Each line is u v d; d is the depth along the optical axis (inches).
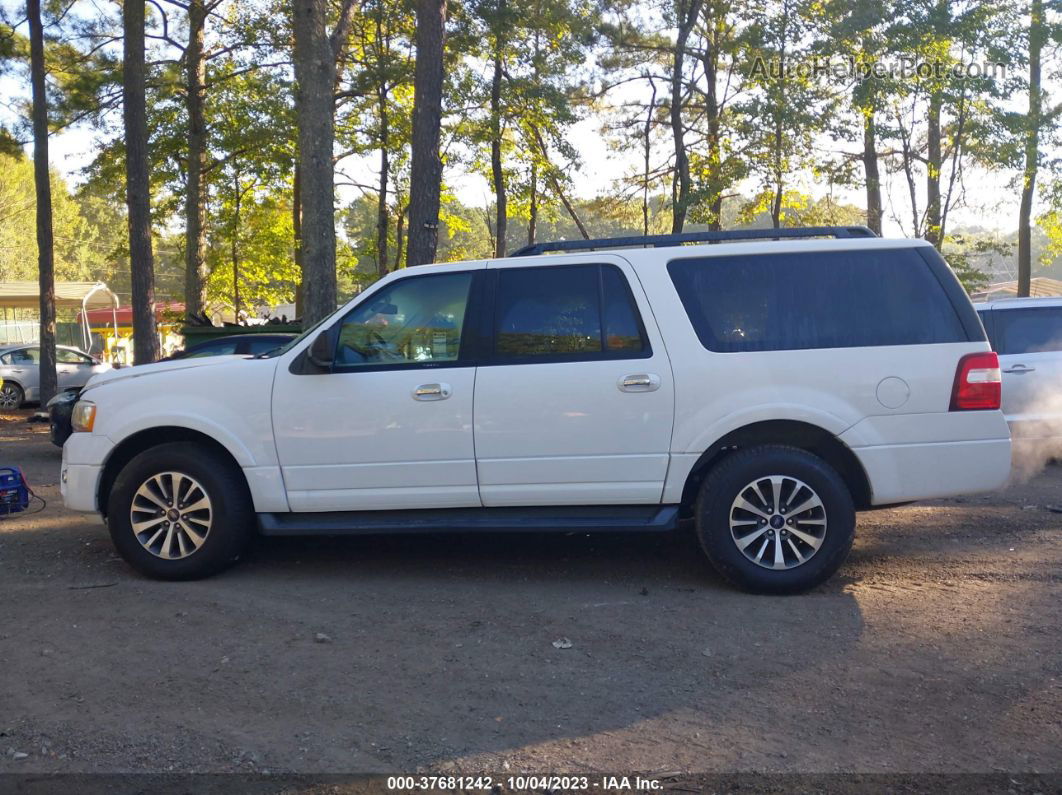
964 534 275.4
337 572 243.4
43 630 200.1
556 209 1124.5
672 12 887.7
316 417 227.3
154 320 714.2
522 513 225.9
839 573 236.5
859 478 223.3
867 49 758.5
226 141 887.7
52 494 371.9
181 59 832.3
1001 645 183.0
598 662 179.0
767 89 786.8
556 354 224.1
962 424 216.7
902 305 220.7
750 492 216.8
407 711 158.9
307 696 165.0
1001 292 1392.7
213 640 192.9
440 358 227.6
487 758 142.3
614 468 220.7
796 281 222.7
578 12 861.2
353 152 956.6
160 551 234.1
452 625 200.7
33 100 737.6
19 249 2284.7
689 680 169.8
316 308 498.3
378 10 820.6
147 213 706.8
